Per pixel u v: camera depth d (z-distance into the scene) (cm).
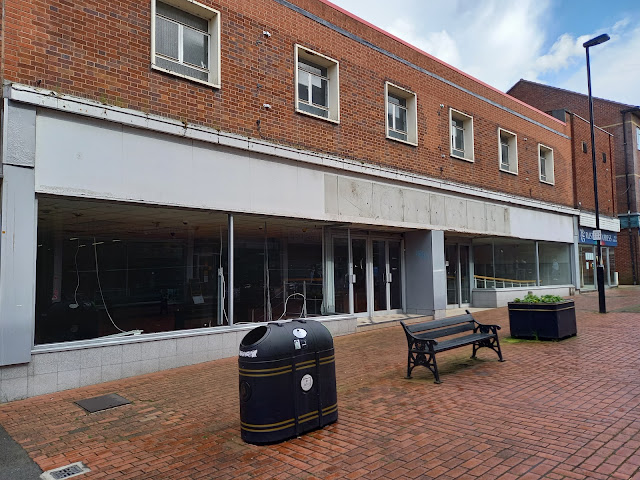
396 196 1288
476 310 1623
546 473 378
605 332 1049
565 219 2183
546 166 2095
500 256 1870
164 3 872
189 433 510
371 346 987
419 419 521
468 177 1560
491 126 1700
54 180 689
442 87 1485
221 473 409
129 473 416
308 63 1119
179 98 848
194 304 900
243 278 969
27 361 655
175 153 832
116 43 772
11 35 666
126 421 555
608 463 391
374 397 616
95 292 785
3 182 646
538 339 985
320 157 1075
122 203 775
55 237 745
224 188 898
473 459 410
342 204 1134
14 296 646
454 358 840
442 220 1440
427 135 1411
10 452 470
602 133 2652
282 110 1017
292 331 504
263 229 1022
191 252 918
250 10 972
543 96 3017
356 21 1214
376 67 1259
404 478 381
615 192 2823
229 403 612
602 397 575
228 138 900
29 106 673
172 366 816
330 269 1186
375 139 1237
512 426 486
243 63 952
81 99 716
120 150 763
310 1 1099
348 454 435
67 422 555
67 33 720
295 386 487
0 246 638
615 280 2822
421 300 1403
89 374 716
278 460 430
